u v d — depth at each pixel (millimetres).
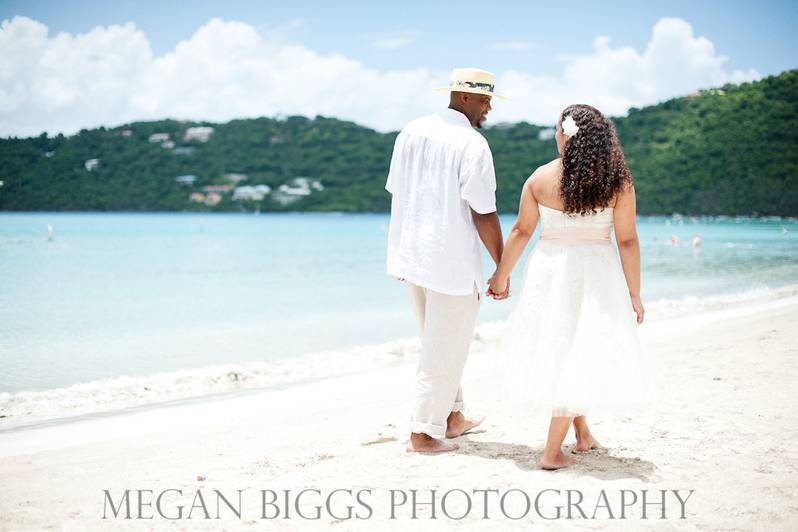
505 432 4473
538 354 3521
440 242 3836
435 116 3988
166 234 66438
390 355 9461
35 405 6664
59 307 16359
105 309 15984
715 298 15117
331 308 16109
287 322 13883
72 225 84938
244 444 4527
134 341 11625
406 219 3969
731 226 98938
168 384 7668
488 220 3811
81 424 5750
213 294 19234
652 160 133375
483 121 4102
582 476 3469
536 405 3502
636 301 3582
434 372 3928
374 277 24766
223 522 2982
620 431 4293
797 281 20125
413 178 3938
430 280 3848
